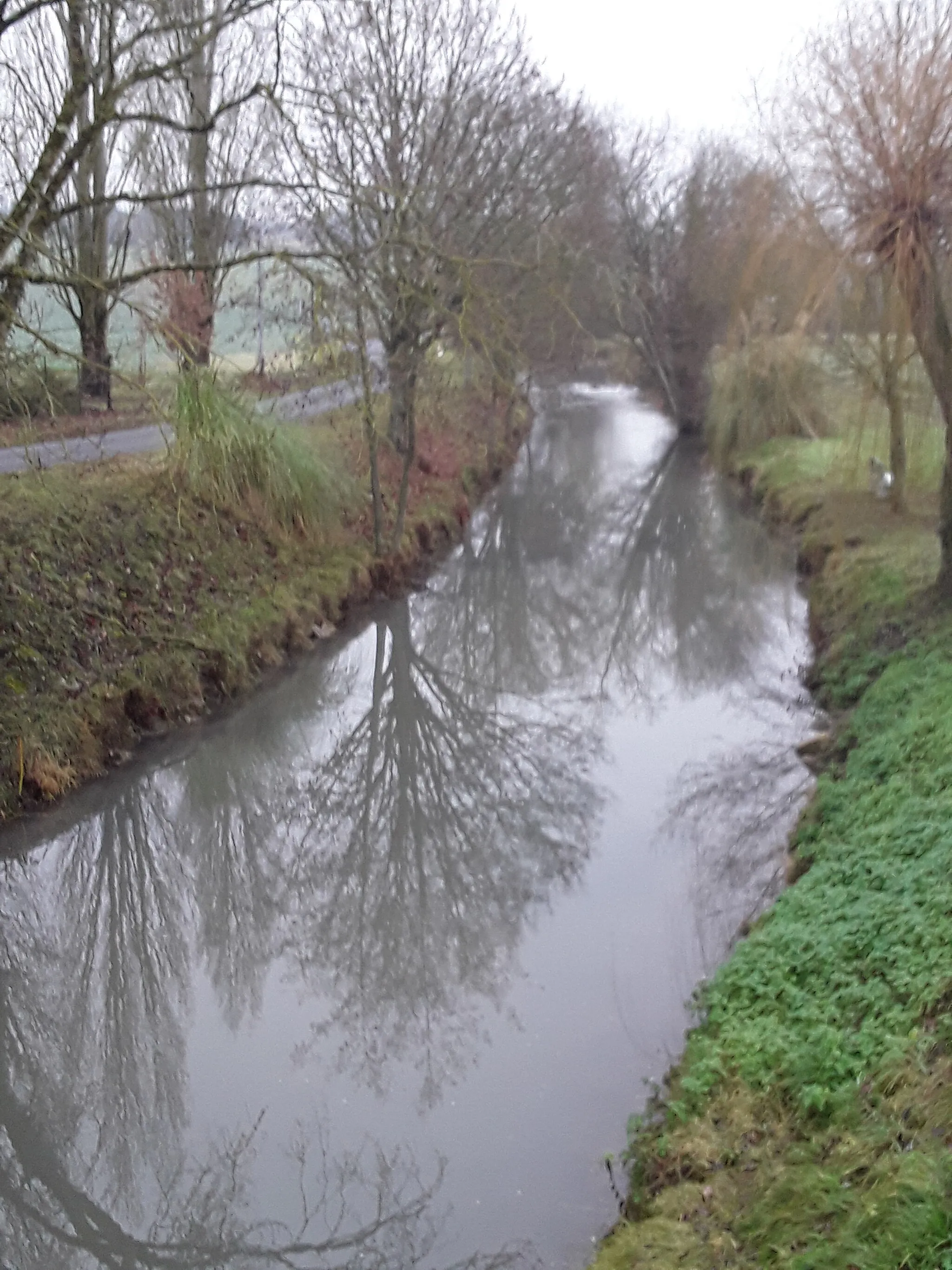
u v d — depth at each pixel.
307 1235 4.80
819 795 7.76
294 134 7.39
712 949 6.64
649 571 18.17
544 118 18.38
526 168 16.84
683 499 23.77
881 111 9.30
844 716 9.31
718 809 8.62
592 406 43.56
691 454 29.88
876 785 7.16
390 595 14.15
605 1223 4.56
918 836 5.96
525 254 16.81
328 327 10.70
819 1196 3.76
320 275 8.57
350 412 16.64
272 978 7.11
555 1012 6.19
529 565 18.66
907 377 13.20
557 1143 5.10
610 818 8.95
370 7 11.85
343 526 14.45
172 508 11.51
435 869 8.56
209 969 7.25
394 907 8.03
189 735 9.63
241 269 14.47
